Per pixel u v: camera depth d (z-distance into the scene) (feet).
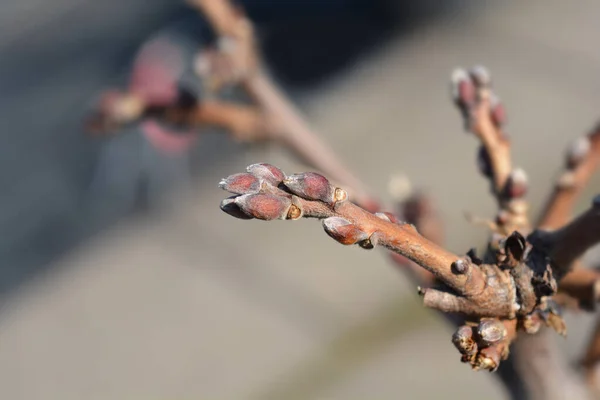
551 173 2.71
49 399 2.42
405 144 3.03
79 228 3.04
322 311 2.50
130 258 2.84
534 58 3.29
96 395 2.37
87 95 3.43
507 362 0.93
